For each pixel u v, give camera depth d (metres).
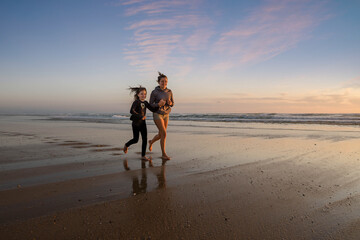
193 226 2.06
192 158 4.96
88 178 3.42
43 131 10.82
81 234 1.89
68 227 1.99
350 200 2.67
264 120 21.20
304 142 7.29
